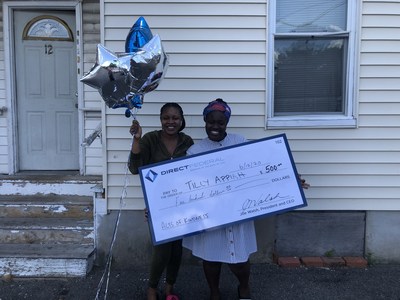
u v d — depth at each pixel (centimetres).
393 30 452
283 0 455
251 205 362
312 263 464
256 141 367
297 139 459
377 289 422
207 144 373
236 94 452
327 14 457
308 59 463
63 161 591
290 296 410
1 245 462
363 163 464
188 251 468
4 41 565
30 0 562
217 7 445
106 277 442
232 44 448
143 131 454
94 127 572
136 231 464
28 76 582
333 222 473
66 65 583
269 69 452
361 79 456
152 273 383
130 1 441
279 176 366
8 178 542
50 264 435
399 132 461
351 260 468
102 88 339
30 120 585
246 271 375
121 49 446
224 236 362
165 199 359
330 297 408
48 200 513
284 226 473
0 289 417
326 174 464
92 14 562
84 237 469
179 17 445
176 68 449
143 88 345
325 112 470
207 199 361
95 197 462
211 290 382
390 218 474
